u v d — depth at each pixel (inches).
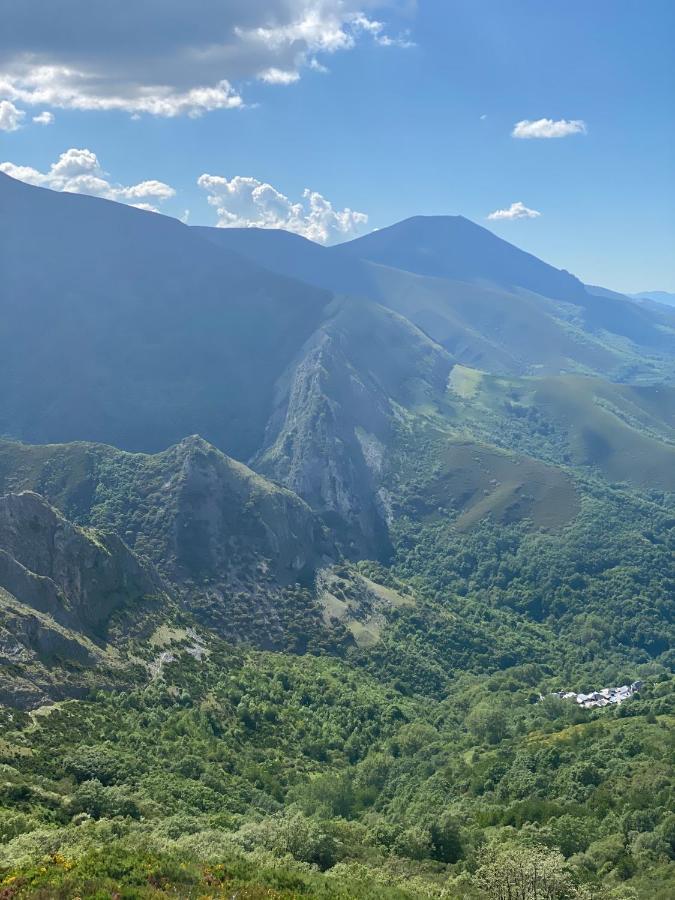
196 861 3068.4
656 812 4480.8
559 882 3356.3
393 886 3395.7
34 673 5054.1
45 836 3056.1
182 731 5472.4
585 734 6166.3
